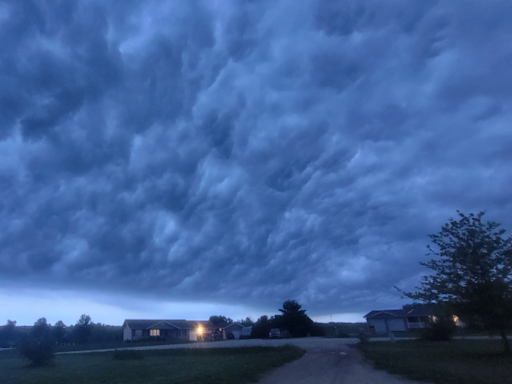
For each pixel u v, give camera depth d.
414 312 64.00
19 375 21.34
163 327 77.19
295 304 72.25
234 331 79.88
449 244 21.44
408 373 14.91
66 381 17.03
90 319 73.75
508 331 20.44
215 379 14.51
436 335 35.06
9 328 76.25
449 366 16.27
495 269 20.22
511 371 14.52
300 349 29.33
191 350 34.12
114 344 61.94
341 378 14.84
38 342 29.59
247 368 17.34
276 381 14.48
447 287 20.72
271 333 63.41
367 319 67.81
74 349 53.66
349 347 32.69
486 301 19.73
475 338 37.78
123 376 17.88
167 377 16.11
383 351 25.98
